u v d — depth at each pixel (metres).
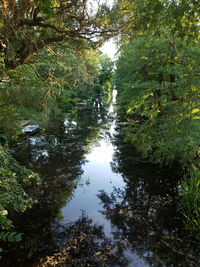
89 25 2.88
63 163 6.45
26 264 2.84
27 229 3.53
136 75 6.48
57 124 11.23
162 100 4.37
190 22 2.07
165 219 3.87
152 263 2.91
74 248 3.16
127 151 7.59
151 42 5.04
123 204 4.41
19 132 5.56
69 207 4.24
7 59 3.01
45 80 4.64
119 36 3.21
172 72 4.05
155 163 6.21
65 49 3.97
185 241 3.32
